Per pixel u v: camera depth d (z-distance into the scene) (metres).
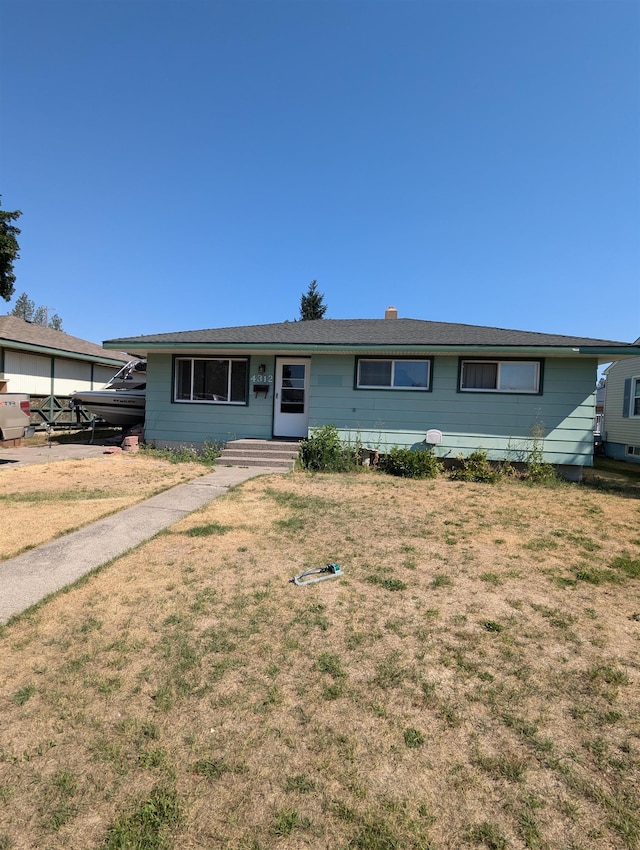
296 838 1.68
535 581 4.02
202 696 2.43
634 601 3.67
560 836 1.71
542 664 2.78
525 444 9.84
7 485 7.50
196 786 1.89
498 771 2.00
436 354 10.02
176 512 5.93
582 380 9.64
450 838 1.69
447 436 10.10
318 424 10.55
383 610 3.42
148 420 11.63
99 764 2.00
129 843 1.65
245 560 4.37
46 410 16.83
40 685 2.49
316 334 11.31
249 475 8.69
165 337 11.30
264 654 2.82
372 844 1.66
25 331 17.81
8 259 20.73
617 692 2.53
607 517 6.38
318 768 2.00
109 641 2.93
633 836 1.71
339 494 7.32
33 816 1.75
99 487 7.40
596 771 2.01
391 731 2.21
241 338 10.84
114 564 4.18
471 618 3.32
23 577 3.84
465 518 6.07
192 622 3.19
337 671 2.66
